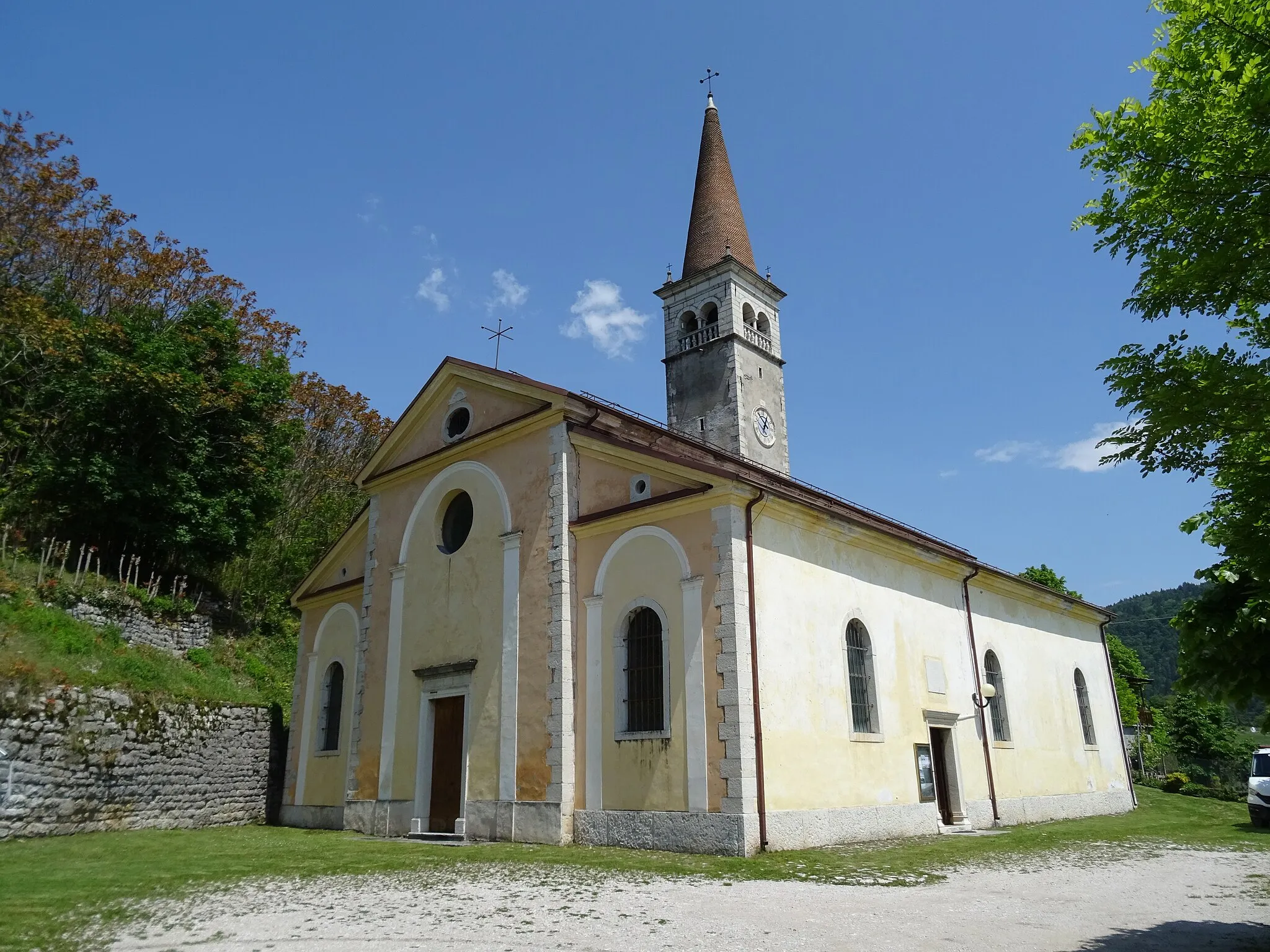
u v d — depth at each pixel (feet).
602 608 52.31
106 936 25.11
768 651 48.29
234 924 26.66
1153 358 25.82
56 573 71.51
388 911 28.55
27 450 85.15
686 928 25.63
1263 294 24.91
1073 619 90.89
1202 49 25.09
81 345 88.22
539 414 57.77
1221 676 23.67
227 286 125.18
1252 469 24.12
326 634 75.72
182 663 77.71
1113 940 24.70
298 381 136.77
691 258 131.85
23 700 52.21
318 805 69.77
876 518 78.28
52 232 105.19
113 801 57.93
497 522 59.00
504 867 39.27
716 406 122.11
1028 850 48.42
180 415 85.20
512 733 53.26
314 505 127.95
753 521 49.83
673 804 46.11
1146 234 26.27
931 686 63.57
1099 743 87.40
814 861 41.39
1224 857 46.73
